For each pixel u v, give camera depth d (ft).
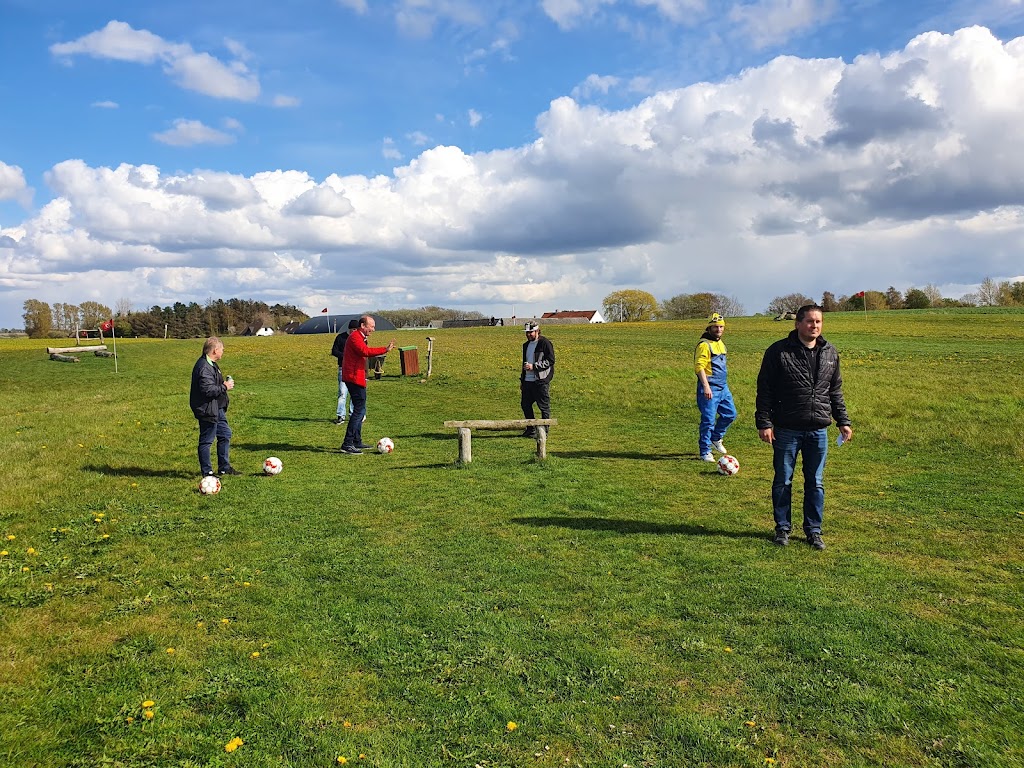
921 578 18.74
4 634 15.33
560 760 11.27
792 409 21.53
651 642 15.23
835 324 189.26
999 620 16.03
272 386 76.18
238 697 12.96
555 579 18.95
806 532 21.95
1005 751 11.27
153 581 18.78
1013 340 137.18
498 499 27.84
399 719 12.42
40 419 47.98
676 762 11.20
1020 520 24.49
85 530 23.15
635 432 47.26
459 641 15.31
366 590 18.21
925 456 37.78
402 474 32.89
